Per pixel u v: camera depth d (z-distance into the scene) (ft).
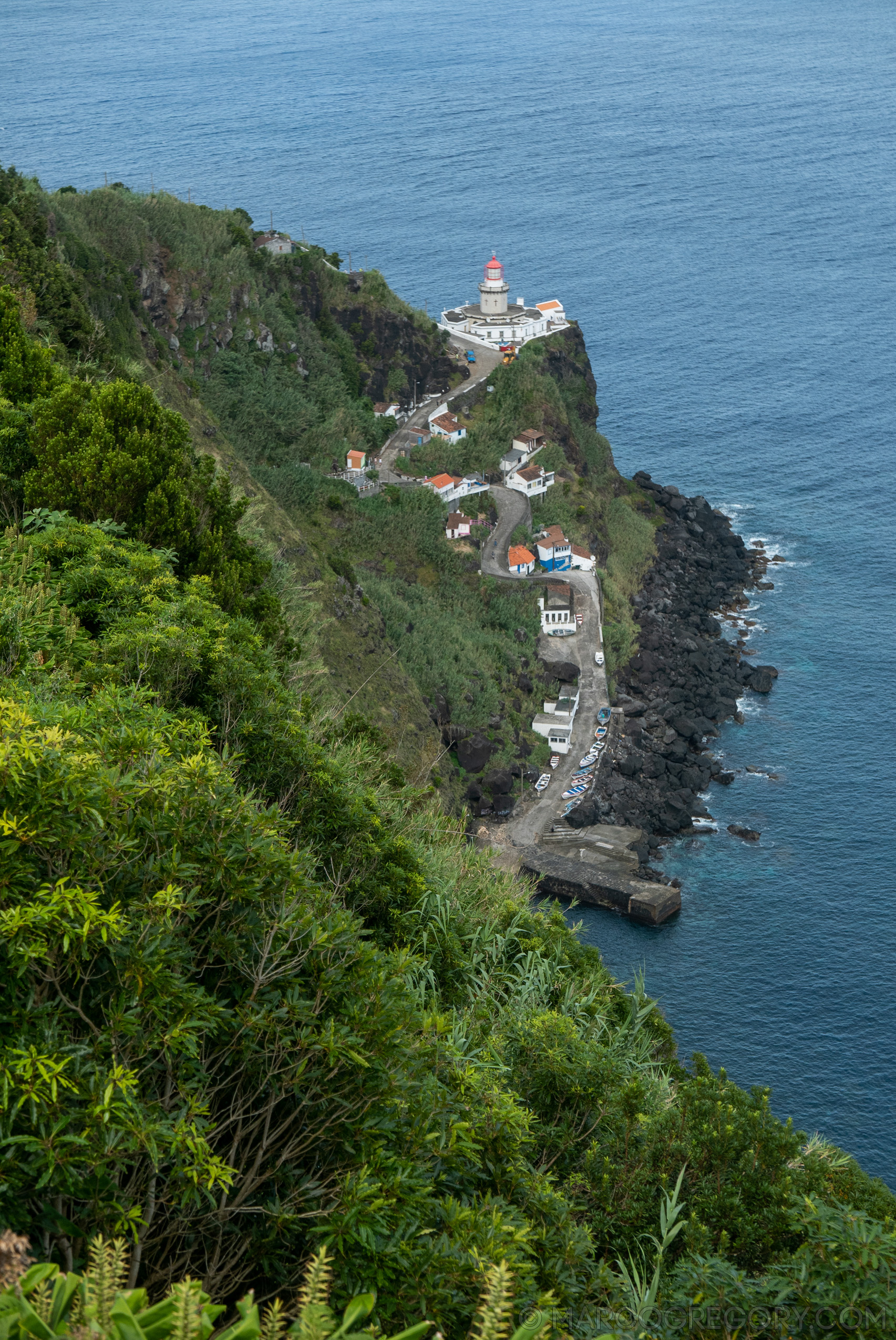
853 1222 28.94
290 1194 24.35
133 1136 20.39
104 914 21.74
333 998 27.22
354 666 213.25
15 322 105.40
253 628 69.15
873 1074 186.09
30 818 23.02
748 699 299.79
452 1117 28.19
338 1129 25.59
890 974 206.90
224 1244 24.91
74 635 52.13
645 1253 35.06
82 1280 14.28
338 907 34.53
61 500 81.05
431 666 277.64
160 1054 24.00
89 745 28.30
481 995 49.60
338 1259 22.80
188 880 25.67
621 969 209.67
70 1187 19.83
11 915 20.79
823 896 228.02
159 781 26.84
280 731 51.03
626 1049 52.80
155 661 51.11
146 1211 22.97
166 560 76.28
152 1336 13.19
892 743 277.23
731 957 212.64
